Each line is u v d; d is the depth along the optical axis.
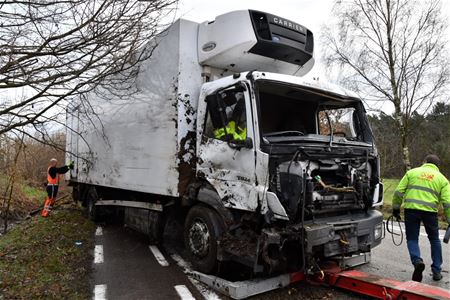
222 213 4.50
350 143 4.77
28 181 16.52
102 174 7.48
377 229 4.58
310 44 5.65
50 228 8.02
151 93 5.66
